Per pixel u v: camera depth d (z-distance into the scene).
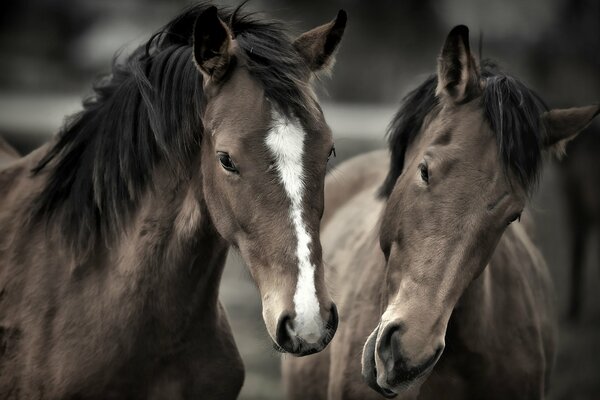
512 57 30.53
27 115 22.88
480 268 5.55
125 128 5.88
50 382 5.82
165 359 5.96
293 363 7.82
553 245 18.25
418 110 6.40
